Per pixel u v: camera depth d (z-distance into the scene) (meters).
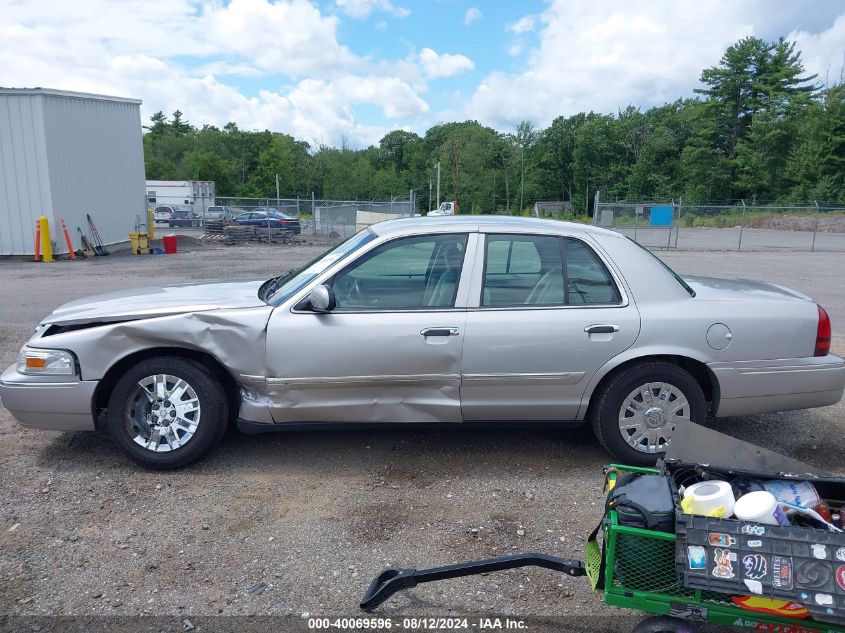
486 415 4.49
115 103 22.53
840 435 5.19
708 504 2.60
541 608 3.09
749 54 68.06
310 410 4.39
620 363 4.41
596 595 3.19
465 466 4.57
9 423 5.34
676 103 88.38
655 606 2.55
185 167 93.88
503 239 4.49
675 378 4.42
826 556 2.36
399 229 4.54
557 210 91.31
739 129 69.75
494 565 2.96
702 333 4.41
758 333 4.45
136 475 4.40
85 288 12.90
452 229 4.52
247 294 4.82
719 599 2.50
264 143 102.75
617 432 4.47
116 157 22.73
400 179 104.62
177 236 27.19
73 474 4.41
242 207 34.84
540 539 3.65
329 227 29.98
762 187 65.06
